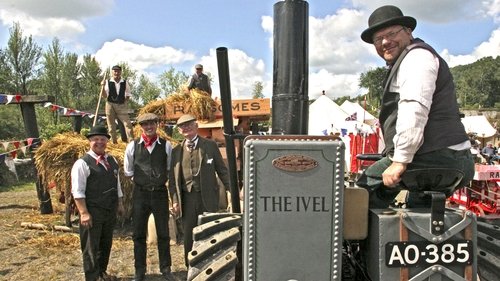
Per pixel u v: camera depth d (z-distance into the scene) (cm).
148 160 488
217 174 498
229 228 273
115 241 639
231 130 278
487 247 264
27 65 3488
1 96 785
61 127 1480
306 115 259
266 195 219
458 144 240
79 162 465
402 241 229
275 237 221
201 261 248
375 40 261
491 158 1486
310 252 222
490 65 10281
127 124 805
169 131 857
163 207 496
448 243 229
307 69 260
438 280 229
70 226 703
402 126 225
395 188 259
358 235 242
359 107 2189
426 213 232
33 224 711
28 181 1394
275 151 218
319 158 219
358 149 1475
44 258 562
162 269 500
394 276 230
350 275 295
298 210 220
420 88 224
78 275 504
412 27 254
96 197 469
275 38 261
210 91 901
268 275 222
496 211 819
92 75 3600
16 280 487
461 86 10538
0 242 630
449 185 241
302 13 256
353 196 241
